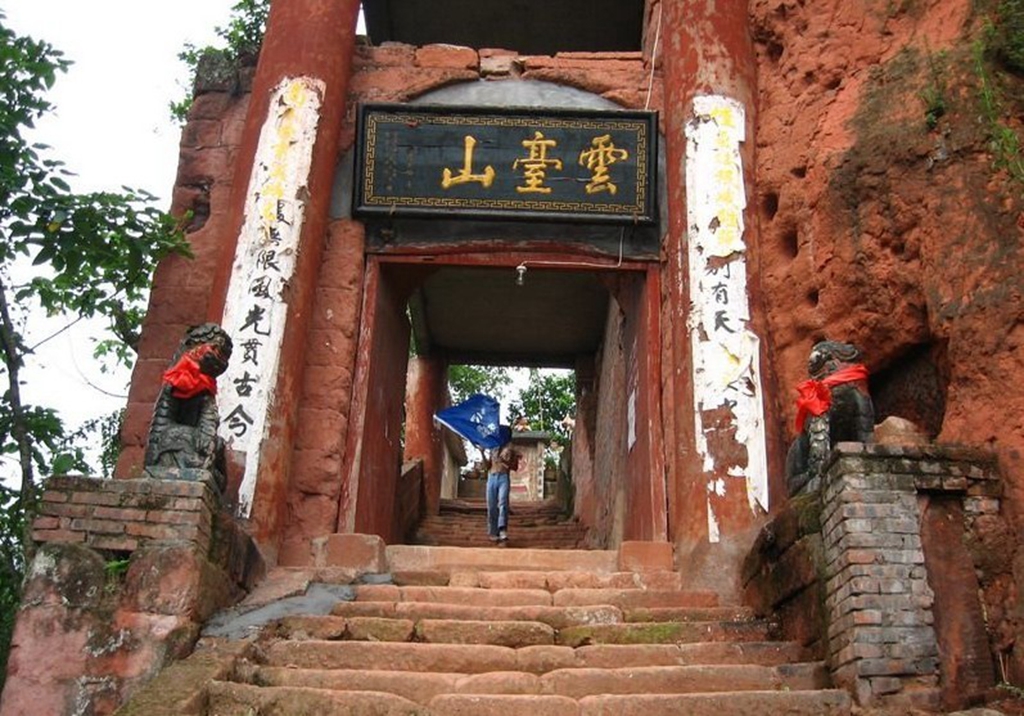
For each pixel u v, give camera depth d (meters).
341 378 9.94
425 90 11.29
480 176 10.53
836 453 6.21
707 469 8.89
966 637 5.83
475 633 7.00
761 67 10.58
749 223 9.80
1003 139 7.09
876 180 8.45
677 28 10.66
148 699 5.47
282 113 10.22
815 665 6.17
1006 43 7.71
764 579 7.48
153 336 10.44
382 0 14.80
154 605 6.44
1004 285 6.84
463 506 19.31
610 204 10.48
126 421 10.04
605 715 5.66
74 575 6.46
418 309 17.02
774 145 10.01
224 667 6.04
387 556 9.19
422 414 18.44
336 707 5.61
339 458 9.66
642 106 11.20
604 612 7.45
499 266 10.70
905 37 9.03
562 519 17.98
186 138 11.45
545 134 10.63
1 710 6.15
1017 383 6.54
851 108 9.11
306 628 6.98
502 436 14.66
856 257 8.50
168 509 6.72
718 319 9.37
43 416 9.44
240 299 9.44
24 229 8.40
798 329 9.19
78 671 6.27
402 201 10.46
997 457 6.32
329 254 10.45
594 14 14.99
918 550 5.94
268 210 9.77
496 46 15.80
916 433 7.02
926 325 7.87
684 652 6.62
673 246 10.03
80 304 9.10
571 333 17.72
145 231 8.95
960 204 7.43
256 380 9.10
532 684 6.13
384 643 6.67
